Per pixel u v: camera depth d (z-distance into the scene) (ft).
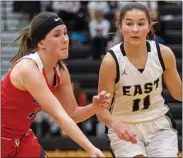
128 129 14.87
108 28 40.88
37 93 13.47
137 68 16.61
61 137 34.24
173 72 17.10
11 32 39.65
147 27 16.24
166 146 16.85
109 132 17.39
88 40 43.04
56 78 14.99
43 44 14.37
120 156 16.97
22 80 13.94
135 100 16.93
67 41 14.37
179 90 17.44
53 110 13.00
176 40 42.06
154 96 17.06
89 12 42.16
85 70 42.09
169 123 17.39
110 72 16.58
